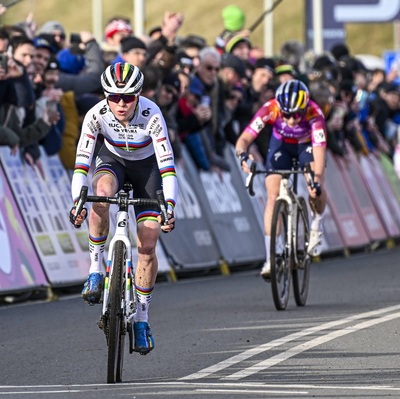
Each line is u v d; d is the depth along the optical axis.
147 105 14.45
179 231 26.61
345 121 35.91
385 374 13.32
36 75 23.56
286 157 21.77
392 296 21.95
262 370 13.82
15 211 22.23
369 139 39.78
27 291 21.91
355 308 20.06
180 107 27.20
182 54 27.20
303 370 13.74
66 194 24.12
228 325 18.08
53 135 23.91
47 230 22.94
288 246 20.33
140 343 14.12
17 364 14.86
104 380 13.50
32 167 23.30
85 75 24.92
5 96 22.47
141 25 34.03
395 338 16.12
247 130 21.50
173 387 12.69
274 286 19.80
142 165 14.79
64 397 12.19
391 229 39.31
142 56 24.50
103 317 13.33
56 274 22.59
